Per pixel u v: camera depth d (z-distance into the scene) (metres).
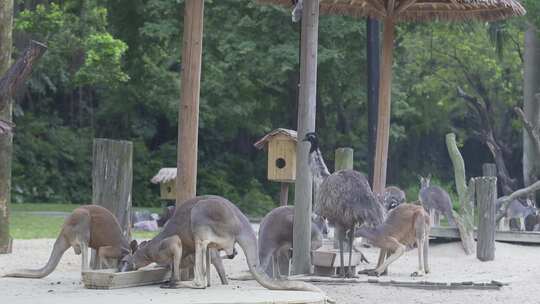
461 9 17.77
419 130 38.06
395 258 12.94
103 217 10.89
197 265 9.98
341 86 30.36
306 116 12.57
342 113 36.12
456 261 15.63
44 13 26.27
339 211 11.95
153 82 34.50
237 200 35.03
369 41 21.89
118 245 10.92
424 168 40.03
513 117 36.44
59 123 39.12
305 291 9.95
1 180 14.45
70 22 28.61
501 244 17.66
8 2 14.91
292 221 12.41
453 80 35.09
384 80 17.52
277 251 12.20
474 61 34.00
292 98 31.48
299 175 12.50
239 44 27.78
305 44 12.73
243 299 9.10
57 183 37.12
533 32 26.31
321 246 13.67
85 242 10.72
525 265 15.03
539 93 24.92
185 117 11.48
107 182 11.57
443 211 17.09
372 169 21.73
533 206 20.58
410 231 13.05
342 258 12.35
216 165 38.50
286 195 15.30
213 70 30.17
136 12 30.81
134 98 37.12
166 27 28.39
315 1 12.72
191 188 11.46
